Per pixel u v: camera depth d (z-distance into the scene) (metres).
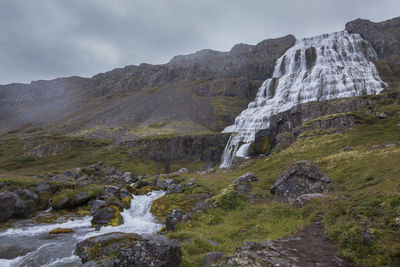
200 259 11.50
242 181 33.19
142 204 36.66
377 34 184.88
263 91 176.00
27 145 144.38
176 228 19.89
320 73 140.38
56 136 161.12
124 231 24.14
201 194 36.34
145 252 10.23
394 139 46.78
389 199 11.25
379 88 118.25
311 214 15.88
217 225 19.23
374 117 65.31
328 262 8.87
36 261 16.67
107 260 12.96
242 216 20.41
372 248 8.84
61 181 49.25
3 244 20.30
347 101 78.38
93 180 64.25
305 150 59.47
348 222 11.30
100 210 28.48
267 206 22.39
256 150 91.25
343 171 32.06
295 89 140.50
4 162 114.38
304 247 10.45
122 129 171.62
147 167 109.00
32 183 41.84
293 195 23.06
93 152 126.00
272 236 13.73
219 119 182.62
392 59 159.62
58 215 31.95
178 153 119.31
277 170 48.84
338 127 65.62
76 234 23.48
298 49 177.88
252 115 139.12
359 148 46.00
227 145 114.62
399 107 68.81
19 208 30.48
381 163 29.06
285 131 85.88
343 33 198.75
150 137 137.75
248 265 8.47
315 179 24.00
